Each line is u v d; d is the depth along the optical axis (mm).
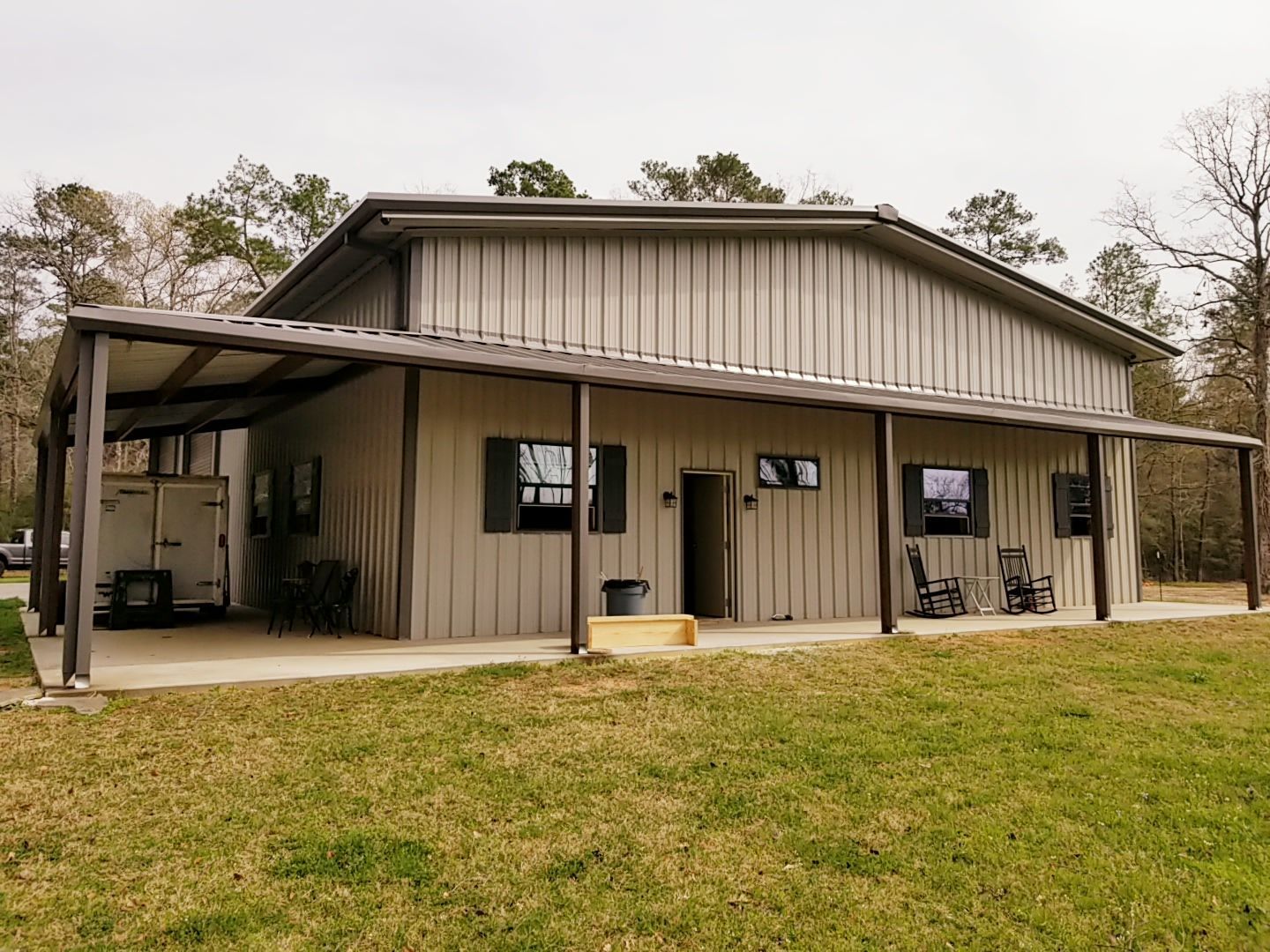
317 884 3551
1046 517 13977
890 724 6109
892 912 3488
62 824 4000
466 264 9594
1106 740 5895
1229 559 29188
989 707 6699
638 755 5250
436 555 8938
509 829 4145
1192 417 27672
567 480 9828
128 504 11008
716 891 3619
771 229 11711
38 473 12594
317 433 11469
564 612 9680
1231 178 23438
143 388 9344
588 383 7934
